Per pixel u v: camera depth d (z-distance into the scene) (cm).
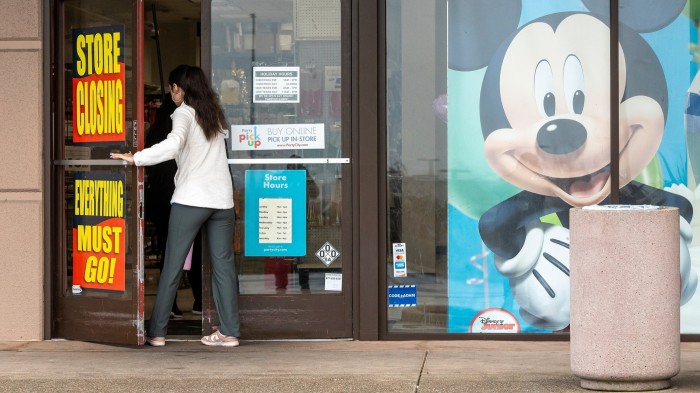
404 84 718
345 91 722
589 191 711
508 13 713
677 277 548
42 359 668
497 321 716
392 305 721
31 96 729
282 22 727
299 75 726
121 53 700
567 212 712
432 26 717
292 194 725
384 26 718
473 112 715
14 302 734
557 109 711
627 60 709
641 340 541
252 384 584
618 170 706
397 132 719
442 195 717
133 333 691
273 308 723
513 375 601
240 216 726
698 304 707
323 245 723
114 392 568
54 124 738
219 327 707
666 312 543
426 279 718
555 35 711
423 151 718
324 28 725
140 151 678
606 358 543
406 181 719
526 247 714
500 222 715
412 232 718
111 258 707
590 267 545
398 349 689
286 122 726
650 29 708
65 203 736
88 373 621
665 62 707
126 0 696
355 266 720
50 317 736
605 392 551
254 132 727
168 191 840
